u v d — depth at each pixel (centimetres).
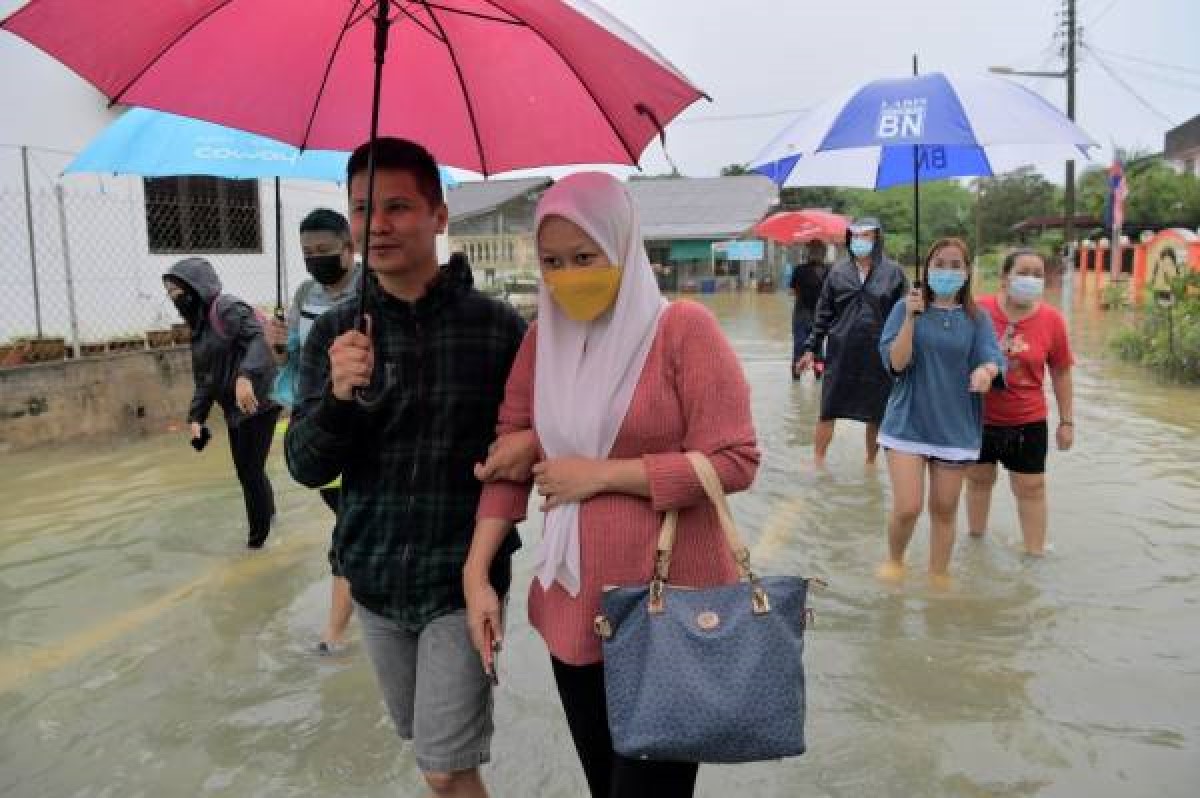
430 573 251
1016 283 505
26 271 1005
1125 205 3669
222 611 475
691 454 225
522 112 274
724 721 200
